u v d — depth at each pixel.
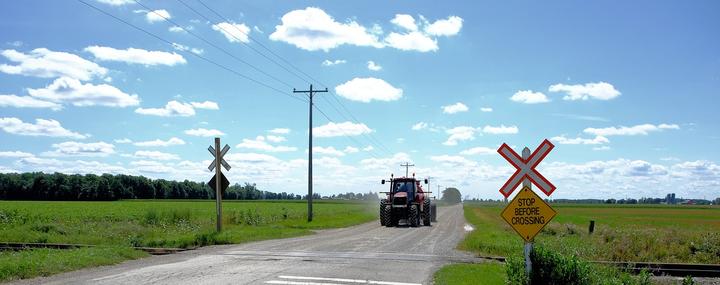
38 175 115.06
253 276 12.59
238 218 35.62
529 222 9.98
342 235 27.61
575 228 32.69
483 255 17.95
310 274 13.02
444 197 165.38
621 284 11.95
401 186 38.06
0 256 15.62
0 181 112.50
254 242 22.39
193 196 152.62
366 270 13.86
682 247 21.09
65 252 16.45
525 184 10.05
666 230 28.20
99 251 16.22
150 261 15.64
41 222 31.62
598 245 21.92
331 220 42.06
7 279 11.95
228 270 13.55
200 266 14.31
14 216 33.25
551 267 10.11
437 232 30.55
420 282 12.14
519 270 10.52
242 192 177.00
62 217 38.56
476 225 39.53
